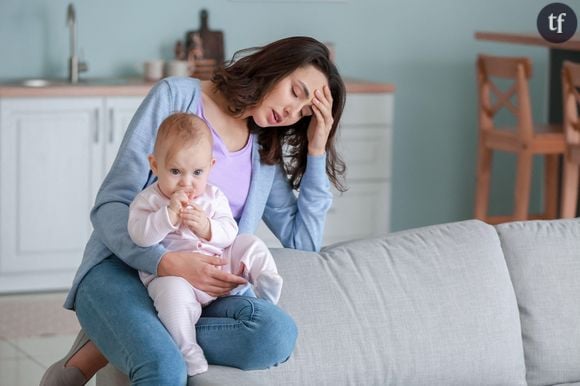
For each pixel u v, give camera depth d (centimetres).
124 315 255
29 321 524
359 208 622
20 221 566
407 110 695
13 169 561
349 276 304
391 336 300
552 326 323
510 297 320
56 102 562
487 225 332
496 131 609
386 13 679
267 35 659
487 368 310
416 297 307
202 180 268
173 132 265
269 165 299
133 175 284
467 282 314
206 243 271
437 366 303
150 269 264
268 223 316
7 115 555
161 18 637
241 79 281
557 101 654
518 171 591
